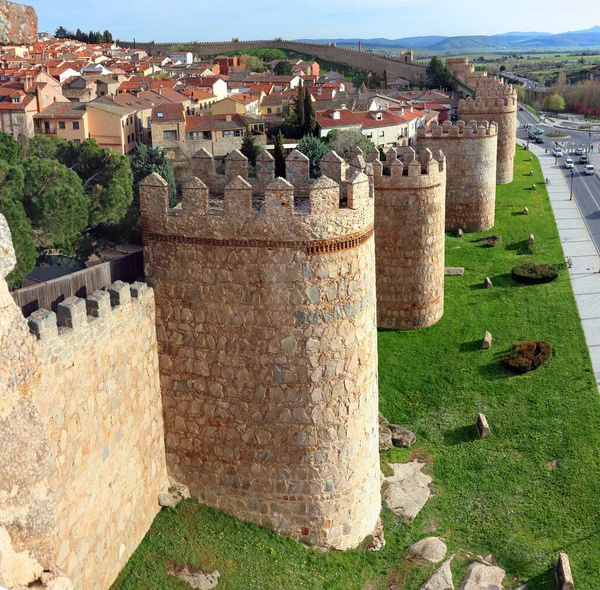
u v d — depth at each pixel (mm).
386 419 35844
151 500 23641
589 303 50188
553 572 25922
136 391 22219
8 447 13867
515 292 52219
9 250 13930
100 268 22859
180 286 22797
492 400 37625
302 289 21938
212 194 26125
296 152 25391
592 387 38062
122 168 39344
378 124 109562
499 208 76625
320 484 23703
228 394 23281
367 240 22953
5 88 89562
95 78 117562
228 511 24422
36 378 14883
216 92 134750
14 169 33719
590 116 199375
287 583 22688
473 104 85875
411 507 28844
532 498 29922
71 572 18812
